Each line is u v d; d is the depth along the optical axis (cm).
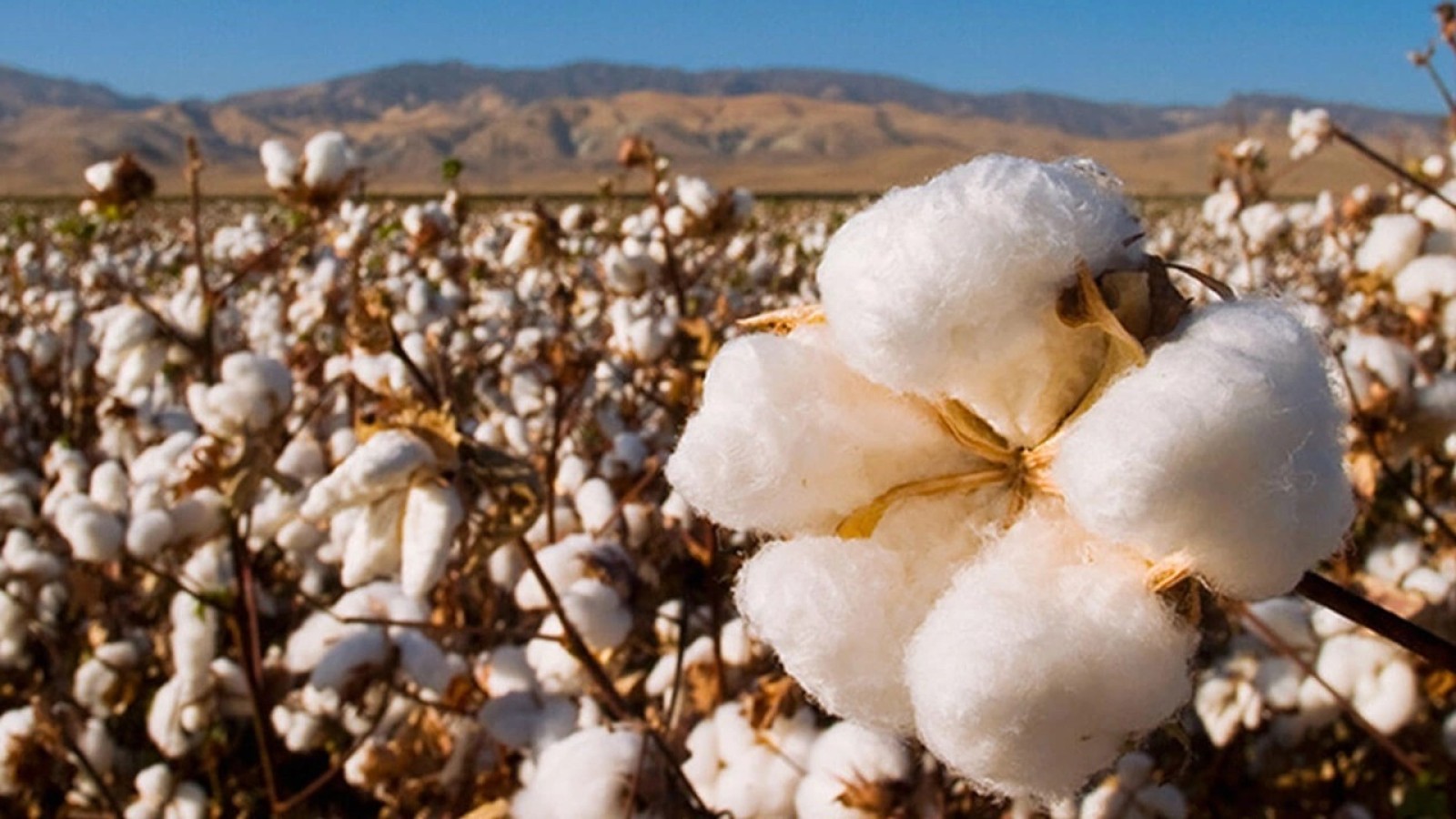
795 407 112
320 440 641
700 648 361
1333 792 387
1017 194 101
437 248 848
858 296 103
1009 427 109
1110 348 104
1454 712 382
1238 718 356
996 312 101
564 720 355
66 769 463
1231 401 91
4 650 493
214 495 452
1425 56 407
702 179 676
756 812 299
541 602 378
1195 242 1723
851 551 111
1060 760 100
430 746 379
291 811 448
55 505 543
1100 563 104
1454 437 467
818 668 110
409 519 286
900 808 259
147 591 477
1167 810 283
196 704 446
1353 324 563
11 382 860
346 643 381
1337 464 99
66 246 1622
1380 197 703
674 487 116
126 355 464
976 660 98
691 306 693
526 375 676
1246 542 95
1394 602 325
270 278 1203
